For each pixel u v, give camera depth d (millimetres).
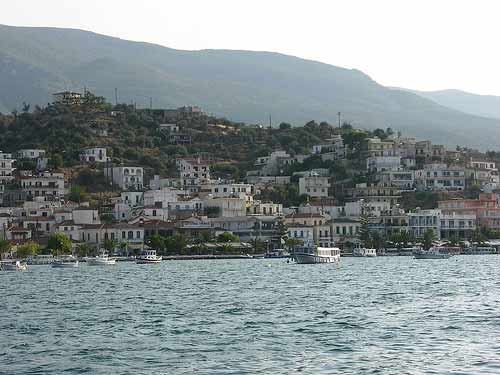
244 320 129375
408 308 140750
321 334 114250
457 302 149000
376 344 106062
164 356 101062
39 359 100375
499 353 98750
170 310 144875
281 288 186625
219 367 94562
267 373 91500
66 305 157250
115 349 105812
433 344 105125
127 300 164750
